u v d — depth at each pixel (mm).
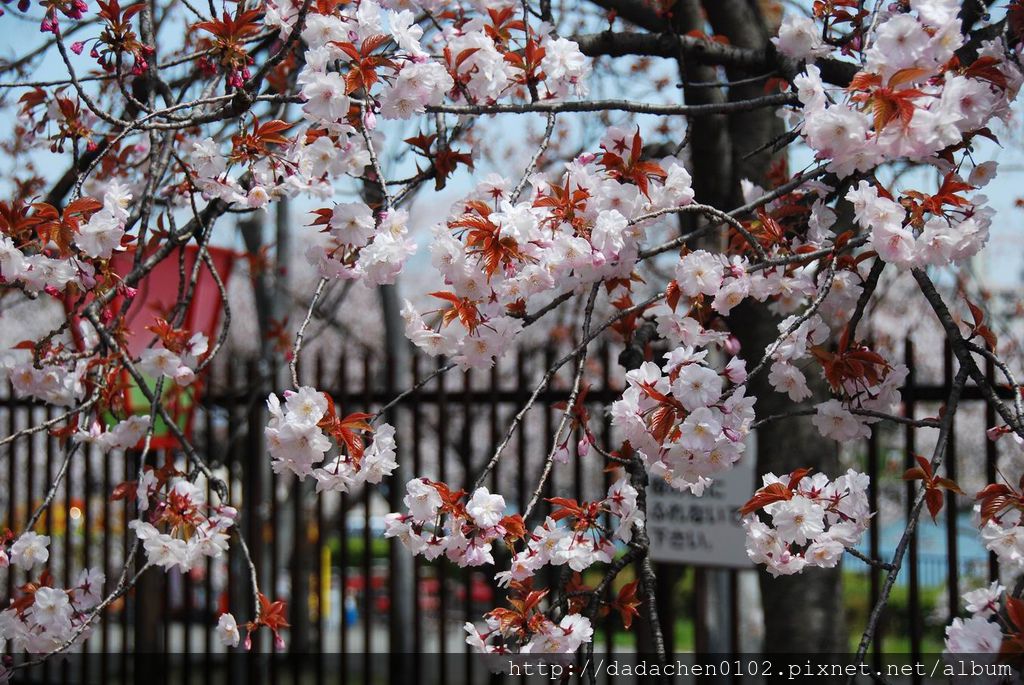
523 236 2053
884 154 2049
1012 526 2109
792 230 2818
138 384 2887
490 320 2172
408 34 2348
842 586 3715
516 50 2656
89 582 2883
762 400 3691
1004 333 5391
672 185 2420
